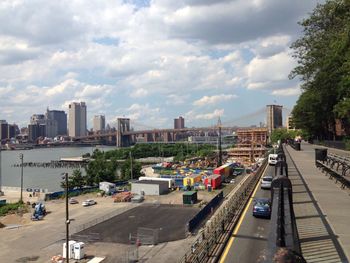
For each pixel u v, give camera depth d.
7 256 47.50
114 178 127.75
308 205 30.61
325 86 62.56
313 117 106.62
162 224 57.62
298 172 53.69
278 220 9.30
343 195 35.09
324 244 20.36
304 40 59.91
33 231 61.00
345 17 37.84
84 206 83.12
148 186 95.00
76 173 118.38
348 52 37.59
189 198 77.88
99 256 43.44
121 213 68.69
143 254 41.69
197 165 186.50
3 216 79.50
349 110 44.75
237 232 30.31
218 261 24.25
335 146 93.62
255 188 52.06
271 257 6.21
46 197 98.81
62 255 45.59
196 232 47.50
